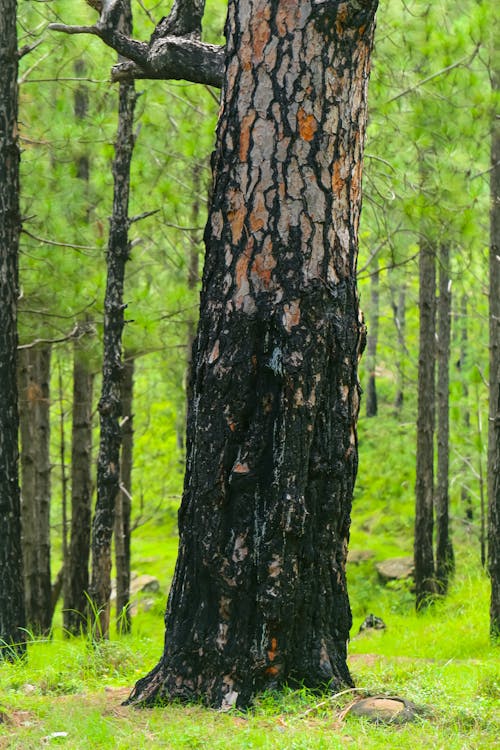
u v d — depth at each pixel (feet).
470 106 35.88
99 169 41.19
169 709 16.31
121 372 31.50
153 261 46.70
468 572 58.13
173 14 19.35
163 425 88.17
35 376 47.14
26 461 46.34
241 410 16.88
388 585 61.31
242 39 17.21
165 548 86.48
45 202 35.29
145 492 79.51
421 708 16.46
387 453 72.84
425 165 37.40
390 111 35.70
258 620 16.67
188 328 44.83
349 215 17.43
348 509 17.39
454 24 36.81
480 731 15.43
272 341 16.81
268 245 16.98
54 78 37.01
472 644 37.11
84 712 16.19
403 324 89.76
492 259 43.62
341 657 17.43
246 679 16.58
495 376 43.60
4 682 20.25
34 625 46.01
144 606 65.72
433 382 52.60
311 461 16.85
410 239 39.40
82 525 45.09
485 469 69.62
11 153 28.04
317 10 16.81
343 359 17.12
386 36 35.78
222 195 17.34
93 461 78.69
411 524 70.54
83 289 36.40
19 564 27.71
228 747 13.94
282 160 16.99
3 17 27.91
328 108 17.06
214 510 16.89
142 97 37.45
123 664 22.93
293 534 16.49
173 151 39.11
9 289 27.84
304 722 15.52
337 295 17.13
